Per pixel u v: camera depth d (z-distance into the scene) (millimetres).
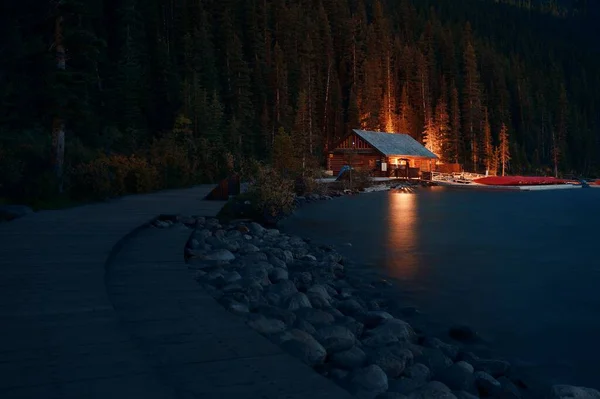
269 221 18578
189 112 57594
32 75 19688
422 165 69000
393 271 10844
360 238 15789
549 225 19625
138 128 53875
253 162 42938
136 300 5969
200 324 5023
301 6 124812
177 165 32062
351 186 43000
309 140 69688
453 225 19328
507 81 135875
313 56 101938
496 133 111688
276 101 85688
